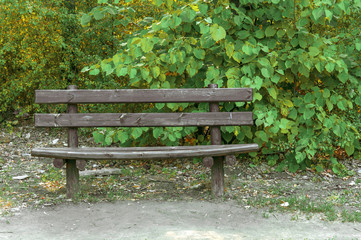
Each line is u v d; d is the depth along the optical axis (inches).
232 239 163.0
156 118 217.8
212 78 254.1
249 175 258.1
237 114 218.8
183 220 185.6
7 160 292.0
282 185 240.7
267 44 261.0
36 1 334.6
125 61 254.4
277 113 265.0
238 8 259.6
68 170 213.2
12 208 198.7
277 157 274.1
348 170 267.3
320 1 237.6
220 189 217.2
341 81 262.4
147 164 282.4
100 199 213.3
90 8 369.4
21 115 356.5
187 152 201.6
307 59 251.0
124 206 203.5
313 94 263.0
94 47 357.4
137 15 337.4
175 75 276.1
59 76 361.4
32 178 253.1
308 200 215.0
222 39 254.2
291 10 257.1
